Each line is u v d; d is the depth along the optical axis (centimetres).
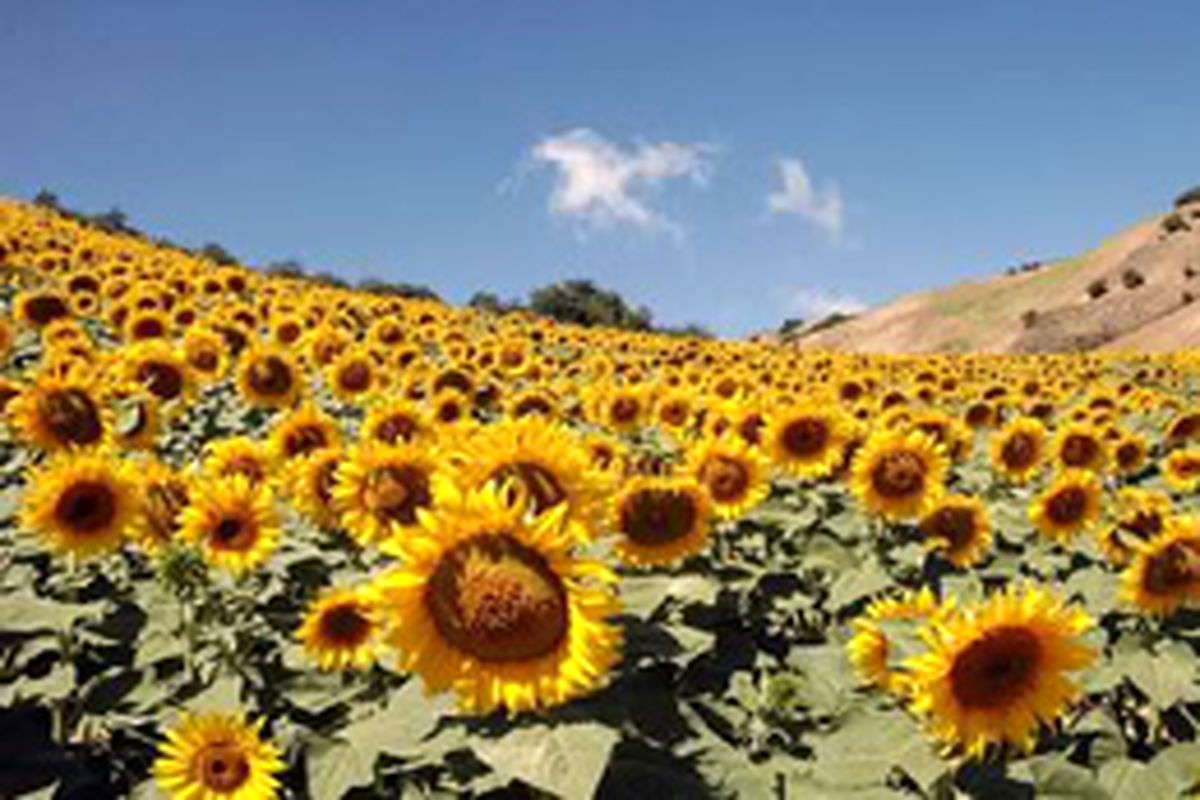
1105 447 418
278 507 290
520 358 709
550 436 168
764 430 329
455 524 148
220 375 483
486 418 525
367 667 200
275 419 442
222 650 221
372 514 205
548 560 148
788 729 204
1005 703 152
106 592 254
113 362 420
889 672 186
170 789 181
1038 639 150
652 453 389
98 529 242
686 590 214
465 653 147
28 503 240
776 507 306
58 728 209
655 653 179
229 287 857
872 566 267
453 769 168
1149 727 233
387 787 181
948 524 290
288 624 240
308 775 167
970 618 150
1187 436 505
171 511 254
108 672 218
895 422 455
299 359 616
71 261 809
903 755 163
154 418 328
